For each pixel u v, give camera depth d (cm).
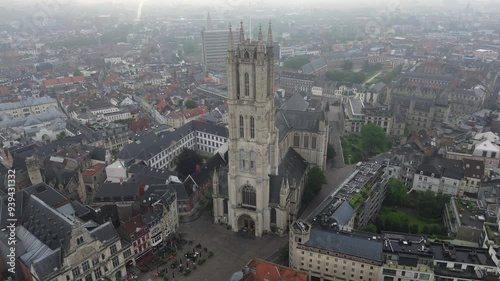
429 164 18700
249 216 16125
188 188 18125
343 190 16112
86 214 15412
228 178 15750
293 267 13638
